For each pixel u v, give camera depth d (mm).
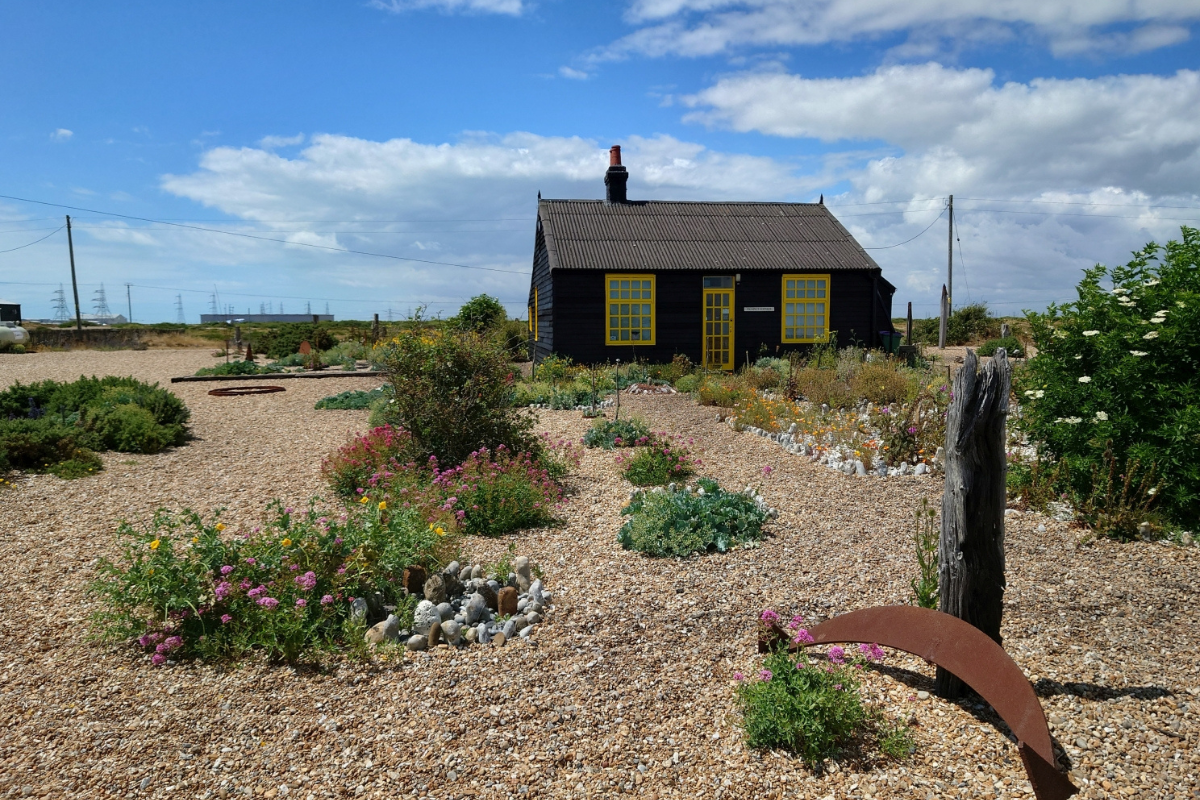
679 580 5000
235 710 3531
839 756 3105
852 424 9883
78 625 4426
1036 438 7039
